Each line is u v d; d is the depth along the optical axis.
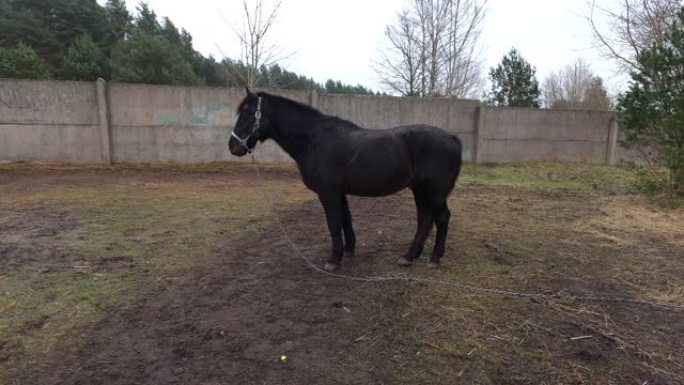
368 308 3.10
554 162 12.09
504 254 4.39
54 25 24.30
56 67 22.27
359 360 2.49
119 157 9.93
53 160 9.53
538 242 4.85
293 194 7.61
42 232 4.88
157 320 2.91
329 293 3.35
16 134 9.24
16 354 2.49
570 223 5.79
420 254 4.07
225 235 4.91
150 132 9.98
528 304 3.20
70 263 3.92
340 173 3.60
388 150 3.51
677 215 6.22
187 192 7.53
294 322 2.90
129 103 9.73
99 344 2.62
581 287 3.57
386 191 3.64
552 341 2.71
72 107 9.42
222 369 2.39
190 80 20.05
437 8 19.23
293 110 3.74
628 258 4.34
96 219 5.51
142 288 3.41
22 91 9.10
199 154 10.34
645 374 2.41
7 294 3.24
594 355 2.56
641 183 7.42
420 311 3.06
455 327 2.85
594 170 11.00
